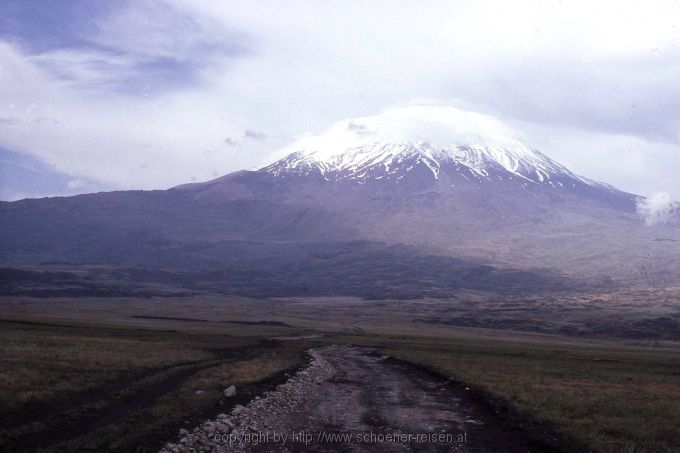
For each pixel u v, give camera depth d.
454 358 84.25
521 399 39.00
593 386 49.00
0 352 49.50
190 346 82.38
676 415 34.06
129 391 35.34
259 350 89.69
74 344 65.44
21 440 23.64
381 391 46.31
